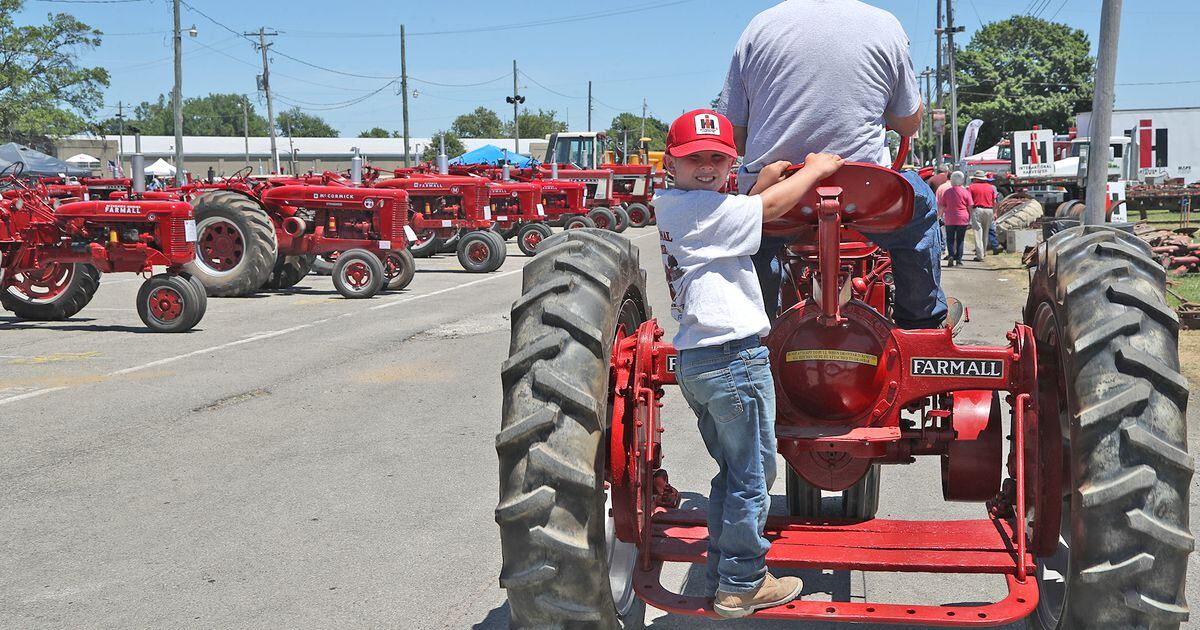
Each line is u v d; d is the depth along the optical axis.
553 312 2.89
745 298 2.93
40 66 61.75
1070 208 22.42
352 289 15.56
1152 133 37.03
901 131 3.76
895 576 4.37
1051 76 81.62
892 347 3.25
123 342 11.22
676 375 3.15
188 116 187.00
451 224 20.86
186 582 4.38
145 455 6.44
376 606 4.12
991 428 3.33
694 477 5.75
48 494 5.62
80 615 4.06
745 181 3.63
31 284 13.09
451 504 5.41
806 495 4.39
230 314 13.63
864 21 3.46
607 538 3.62
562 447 2.74
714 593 3.08
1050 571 3.21
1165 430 2.58
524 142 91.44
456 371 9.23
